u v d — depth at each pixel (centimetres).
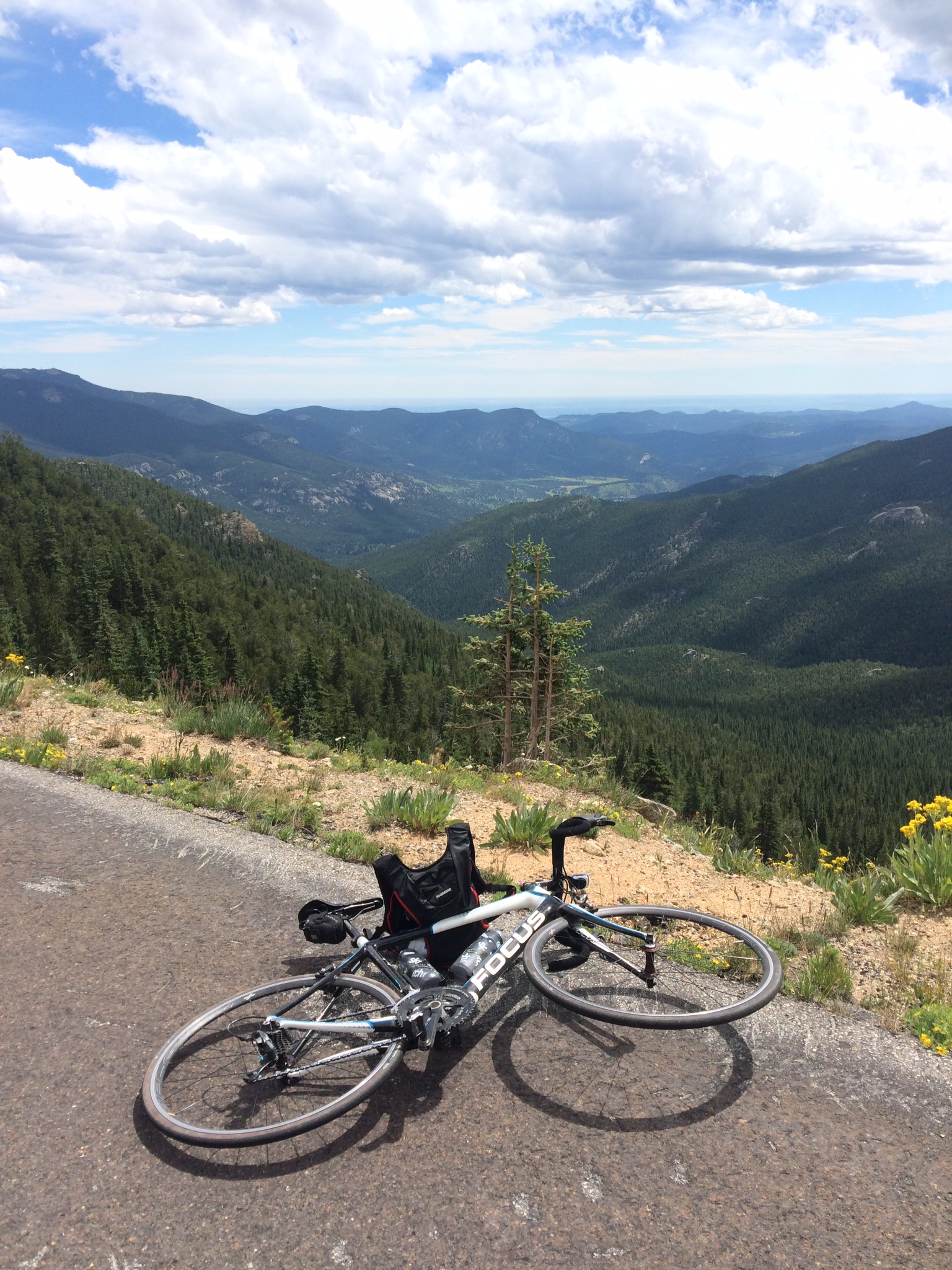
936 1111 300
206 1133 268
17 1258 231
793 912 522
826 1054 336
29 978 389
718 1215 247
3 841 579
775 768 13725
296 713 5075
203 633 7675
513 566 3136
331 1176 265
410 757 1228
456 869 356
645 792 3509
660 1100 303
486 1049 337
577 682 3209
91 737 912
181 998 371
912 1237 238
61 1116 294
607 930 427
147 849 574
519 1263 229
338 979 336
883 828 8869
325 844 612
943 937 486
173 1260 231
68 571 10800
